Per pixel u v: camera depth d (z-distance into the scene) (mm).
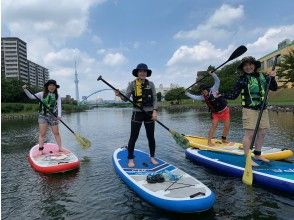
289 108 27750
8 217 4961
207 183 6203
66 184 6469
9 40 83688
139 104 6414
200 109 46562
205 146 8508
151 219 4660
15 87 56656
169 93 72375
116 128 18594
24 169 7750
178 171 6023
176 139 6742
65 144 11906
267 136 11523
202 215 4723
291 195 5406
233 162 6891
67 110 60062
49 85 8008
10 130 19141
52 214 5004
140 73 6391
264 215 4676
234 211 4840
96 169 7621
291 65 37625
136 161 6805
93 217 4812
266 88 6102
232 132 13406
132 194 5676
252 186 5887
